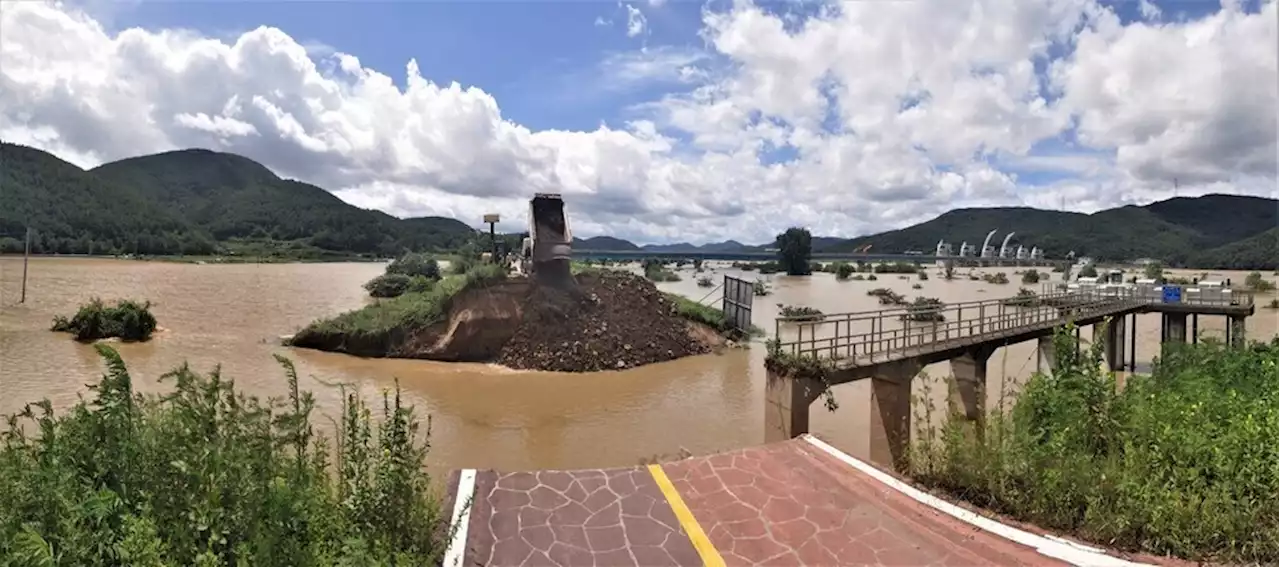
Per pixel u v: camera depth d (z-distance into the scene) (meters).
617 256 168.12
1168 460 6.74
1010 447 7.35
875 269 133.75
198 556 4.10
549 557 6.31
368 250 173.12
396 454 6.21
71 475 4.76
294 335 31.30
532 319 28.41
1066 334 9.22
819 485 7.99
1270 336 35.31
